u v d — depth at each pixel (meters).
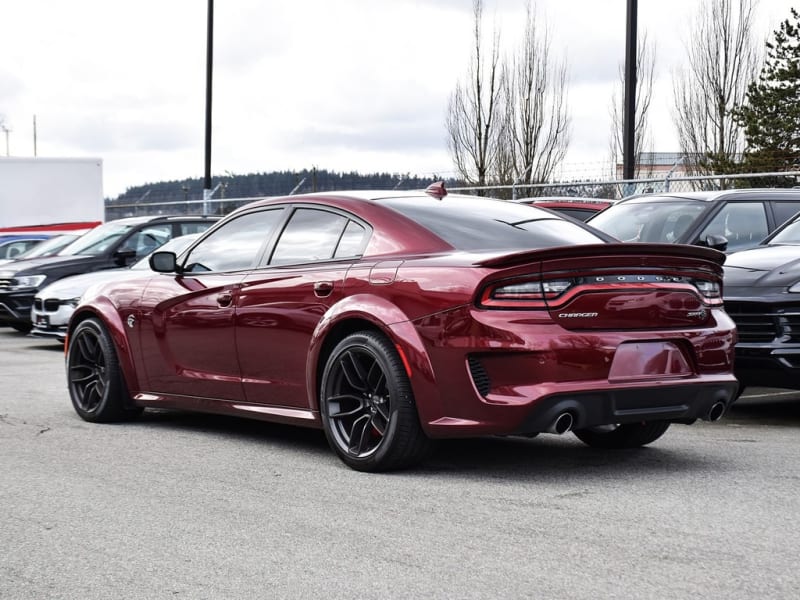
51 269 13.73
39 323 11.74
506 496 4.38
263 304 5.46
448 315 4.55
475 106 29.33
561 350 4.42
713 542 3.64
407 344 4.65
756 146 30.78
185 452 5.48
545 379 4.40
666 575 3.27
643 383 4.59
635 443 5.50
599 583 3.20
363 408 4.95
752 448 5.57
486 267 4.50
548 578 3.25
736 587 3.15
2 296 13.70
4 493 4.51
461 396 4.53
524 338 4.39
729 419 6.76
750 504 4.21
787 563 3.39
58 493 4.50
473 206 5.48
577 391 4.41
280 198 5.80
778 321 6.26
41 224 20.66
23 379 9.05
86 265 13.72
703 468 4.98
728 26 31.03
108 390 6.46
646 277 4.69
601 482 4.65
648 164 30.00
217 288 5.79
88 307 6.62
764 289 6.37
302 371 5.25
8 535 3.84
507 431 4.43
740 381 6.48
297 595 3.13
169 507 4.23
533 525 3.89
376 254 5.04
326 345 5.12
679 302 4.79
